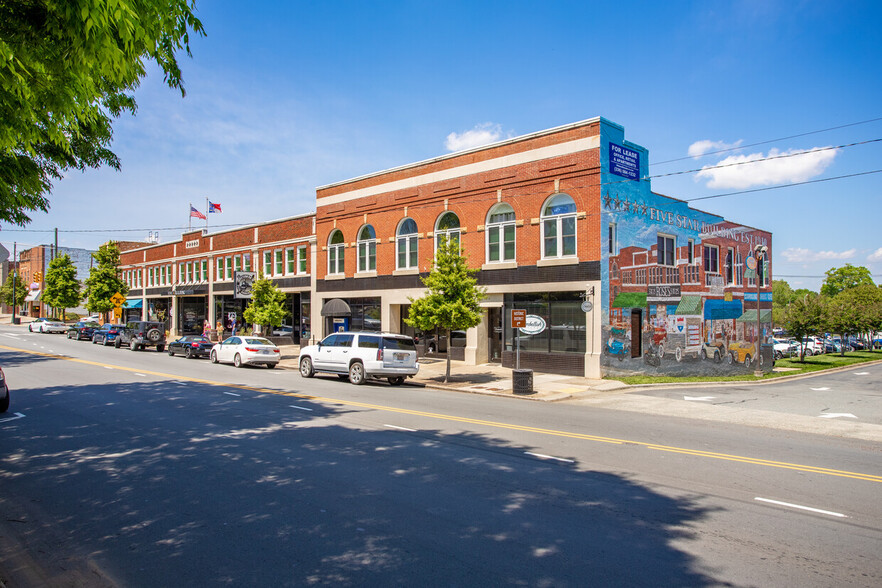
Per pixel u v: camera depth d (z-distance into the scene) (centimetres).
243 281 3014
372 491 683
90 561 489
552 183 2094
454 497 662
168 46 547
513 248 2241
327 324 3069
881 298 5512
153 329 3394
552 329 2117
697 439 1037
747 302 2877
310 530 557
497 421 1184
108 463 809
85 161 845
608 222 1992
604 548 518
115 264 4881
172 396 1494
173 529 561
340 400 1455
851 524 588
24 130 507
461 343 2488
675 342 2327
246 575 459
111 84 659
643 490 699
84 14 421
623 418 1276
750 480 750
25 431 1034
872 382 2495
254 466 794
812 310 3709
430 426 1106
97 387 1673
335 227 2995
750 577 461
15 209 744
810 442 1034
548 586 441
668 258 2317
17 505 633
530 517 598
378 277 2750
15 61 439
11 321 6888
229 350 2538
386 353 1822
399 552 505
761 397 1728
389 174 2706
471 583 445
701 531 563
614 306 2012
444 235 2470
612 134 2025
